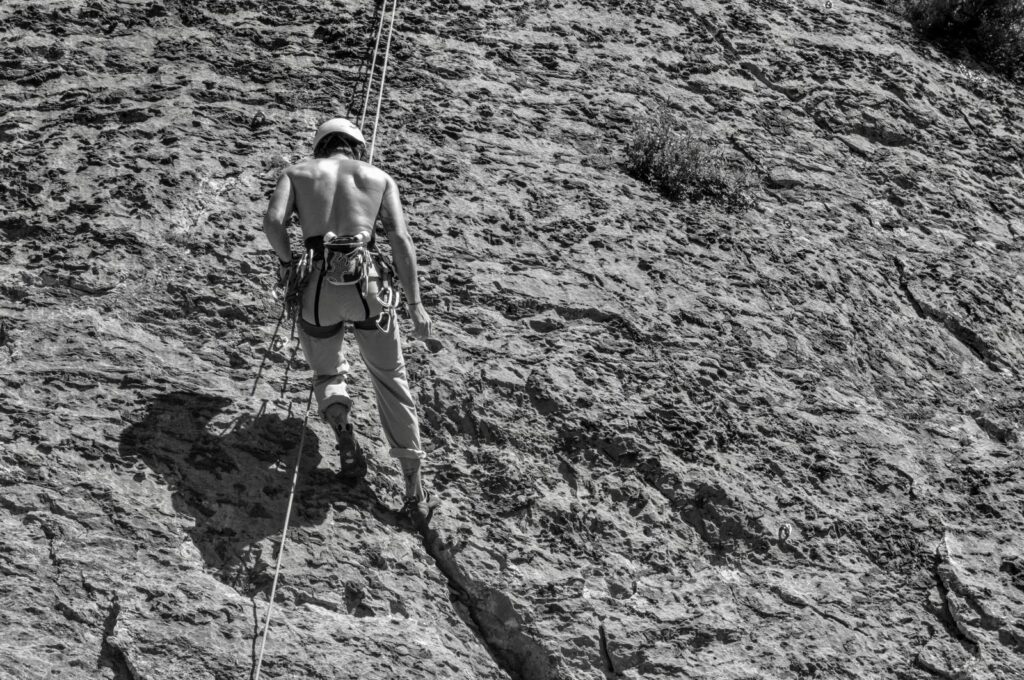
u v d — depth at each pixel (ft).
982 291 66.90
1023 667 47.50
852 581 49.16
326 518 45.39
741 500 50.29
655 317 57.41
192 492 44.57
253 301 52.85
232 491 45.11
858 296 63.67
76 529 42.09
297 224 57.47
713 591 47.26
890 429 56.75
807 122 75.41
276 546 43.83
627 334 56.08
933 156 76.28
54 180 56.29
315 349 45.52
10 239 52.95
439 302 55.01
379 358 45.11
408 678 41.52
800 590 48.16
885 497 52.95
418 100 66.90
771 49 80.69
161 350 49.70
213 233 55.21
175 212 55.72
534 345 54.29
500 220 60.18
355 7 73.87
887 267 66.44
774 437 53.67
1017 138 81.25
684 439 52.01
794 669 45.42
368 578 44.01
